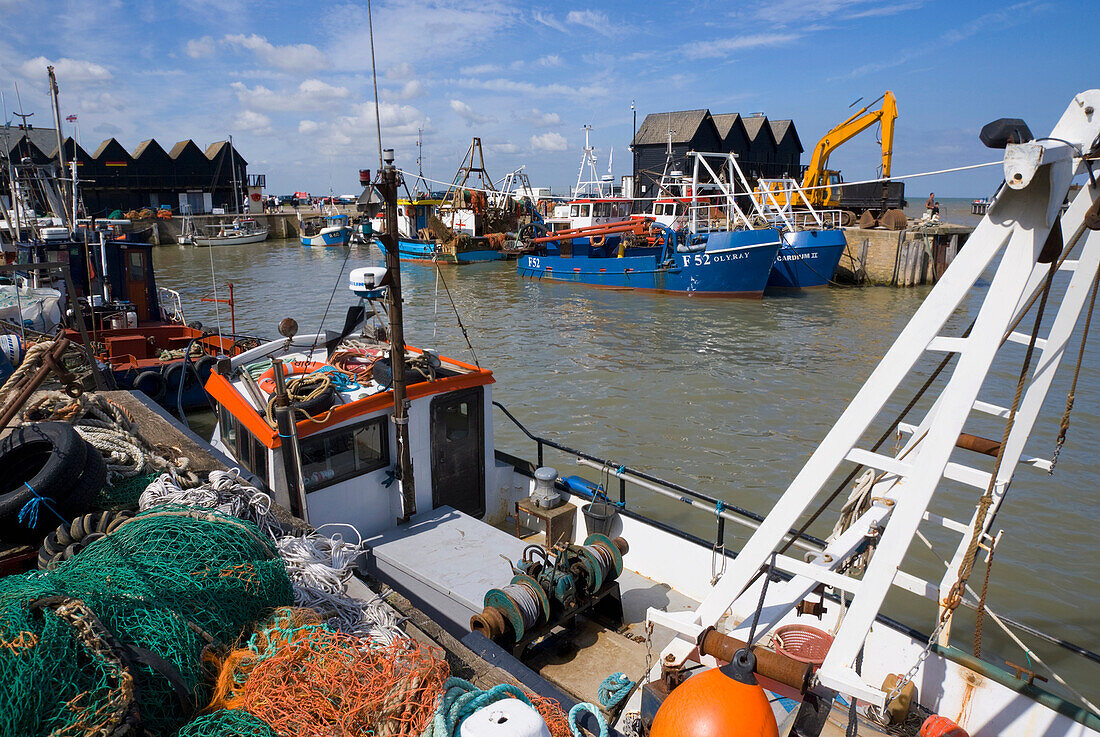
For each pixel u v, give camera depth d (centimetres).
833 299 3195
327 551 423
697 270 3161
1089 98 279
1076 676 723
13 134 4388
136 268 1694
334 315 2788
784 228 3612
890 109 4138
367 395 654
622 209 4341
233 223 6944
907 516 306
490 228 5131
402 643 312
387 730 252
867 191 4628
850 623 320
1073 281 380
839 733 446
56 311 1562
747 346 2214
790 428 1434
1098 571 906
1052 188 261
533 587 514
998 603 845
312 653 278
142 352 1505
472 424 711
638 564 680
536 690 371
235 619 303
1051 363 396
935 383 1700
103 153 7231
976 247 284
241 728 243
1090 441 1342
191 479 484
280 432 557
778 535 341
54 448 426
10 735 205
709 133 5953
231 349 1557
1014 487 1138
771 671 291
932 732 368
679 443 1354
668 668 367
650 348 2200
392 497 659
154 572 299
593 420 1497
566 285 3716
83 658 238
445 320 2767
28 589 261
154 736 238
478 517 736
